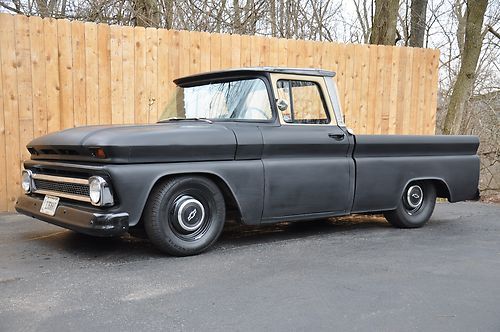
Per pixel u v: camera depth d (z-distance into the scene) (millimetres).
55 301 2854
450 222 5895
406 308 2850
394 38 10203
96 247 4176
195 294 3018
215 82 4750
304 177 4469
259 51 7113
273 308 2807
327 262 3824
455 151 5609
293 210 4441
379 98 7934
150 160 3715
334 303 2906
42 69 6012
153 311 2729
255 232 5047
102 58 6273
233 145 4086
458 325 2617
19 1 10383
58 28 6051
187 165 3871
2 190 5914
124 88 6406
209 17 11234
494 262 3932
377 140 4949
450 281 3383
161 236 3793
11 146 5930
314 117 4707
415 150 5277
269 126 4371
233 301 2908
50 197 4066
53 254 3928
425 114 8320
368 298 3004
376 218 6066
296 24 13805
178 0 10727
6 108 5875
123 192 3551
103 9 10039
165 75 6605
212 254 4023
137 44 6430
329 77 4883
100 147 3529
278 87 4492
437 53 8297
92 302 2848
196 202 3969
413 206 5398
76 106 6199
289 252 4141
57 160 4078
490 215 6500
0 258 3785
